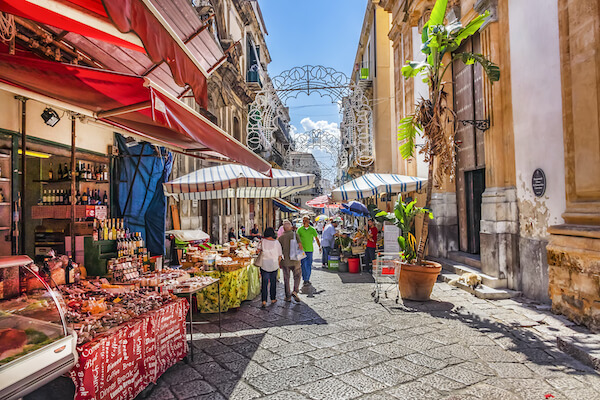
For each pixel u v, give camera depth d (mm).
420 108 6613
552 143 5688
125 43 2869
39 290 2461
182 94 6887
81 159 6027
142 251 5938
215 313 5938
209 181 7461
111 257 5285
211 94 13680
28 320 2264
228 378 3531
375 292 6906
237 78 16203
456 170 9672
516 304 5844
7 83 3211
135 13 2023
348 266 10336
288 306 6336
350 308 6062
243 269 6742
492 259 6812
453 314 5492
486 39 7195
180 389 3322
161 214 6984
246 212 19984
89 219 5430
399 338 4543
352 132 18859
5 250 4547
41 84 3225
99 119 4684
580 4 4812
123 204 6777
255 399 3119
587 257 4574
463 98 9148
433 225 9945
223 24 14391
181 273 5324
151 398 3164
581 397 3049
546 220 5828
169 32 2354
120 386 2869
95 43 4934
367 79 19734
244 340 4617
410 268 6363
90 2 2225
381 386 3309
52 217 5223
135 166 6875
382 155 16859
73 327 2697
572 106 4984
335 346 4320
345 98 15312
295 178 7953
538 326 4762
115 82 3068
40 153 5211
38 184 5891
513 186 6672
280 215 36125
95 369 2596
